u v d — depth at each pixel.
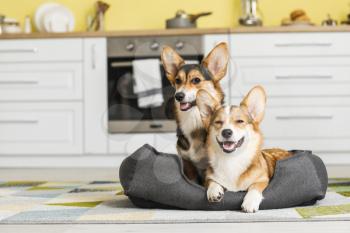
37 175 3.38
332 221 1.72
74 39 3.88
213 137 1.81
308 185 1.92
